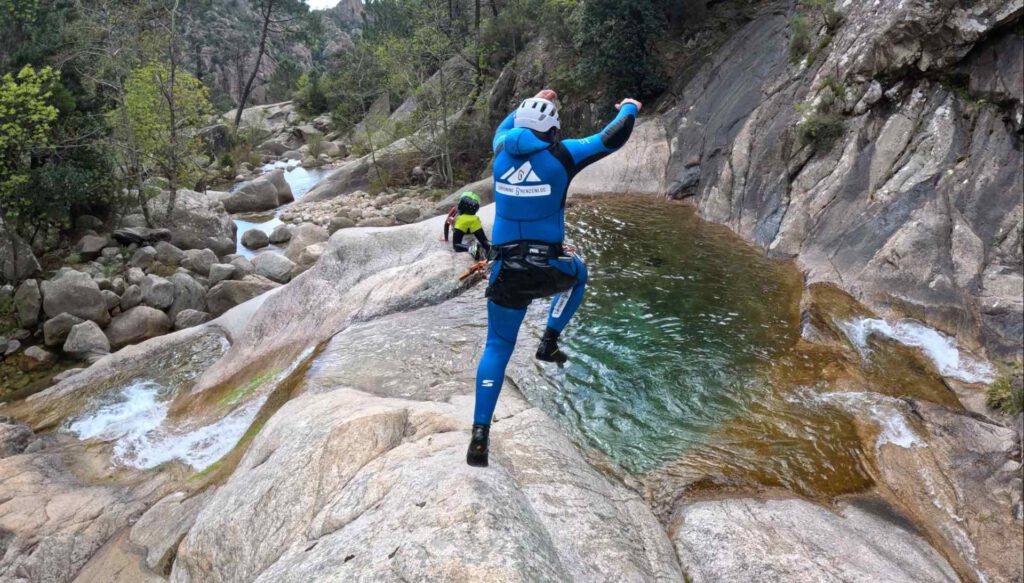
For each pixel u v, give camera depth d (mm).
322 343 7980
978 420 5336
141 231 14945
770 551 3793
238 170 29359
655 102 18375
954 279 7055
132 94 16516
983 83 8453
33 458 7082
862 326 7105
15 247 12602
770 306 8055
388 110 34812
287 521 3783
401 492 3334
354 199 22609
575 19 19219
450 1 30125
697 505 4492
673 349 7039
